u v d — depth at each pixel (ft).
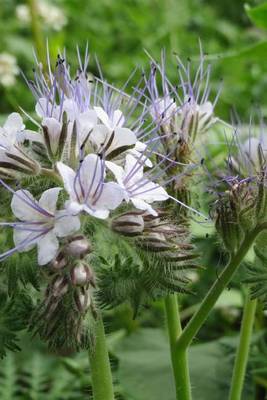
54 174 0.43
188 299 0.83
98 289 0.43
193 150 0.51
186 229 0.46
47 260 0.40
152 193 0.43
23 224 0.41
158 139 0.48
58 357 0.74
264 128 0.63
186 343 0.49
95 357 0.46
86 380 0.73
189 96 0.52
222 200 0.47
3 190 0.43
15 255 0.43
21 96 1.16
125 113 0.50
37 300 0.45
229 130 0.70
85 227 0.43
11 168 0.43
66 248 0.41
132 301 0.45
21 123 0.44
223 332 0.83
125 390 0.63
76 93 0.47
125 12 1.58
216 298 0.48
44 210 0.41
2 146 0.44
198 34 1.58
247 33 1.57
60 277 0.41
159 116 0.49
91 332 0.43
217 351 0.67
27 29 1.42
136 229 0.43
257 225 0.46
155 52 1.35
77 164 0.43
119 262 0.43
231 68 1.26
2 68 1.09
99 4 1.57
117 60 1.35
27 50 1.32
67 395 0.71
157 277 0.44
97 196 0.41
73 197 0.41
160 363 0.66
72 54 1.27
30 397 0.71
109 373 0.46
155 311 0.81
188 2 1.72
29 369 0.73
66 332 0.42
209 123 0.53
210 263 0.75
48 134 0.43
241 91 1.25
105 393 0.46
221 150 0.68
